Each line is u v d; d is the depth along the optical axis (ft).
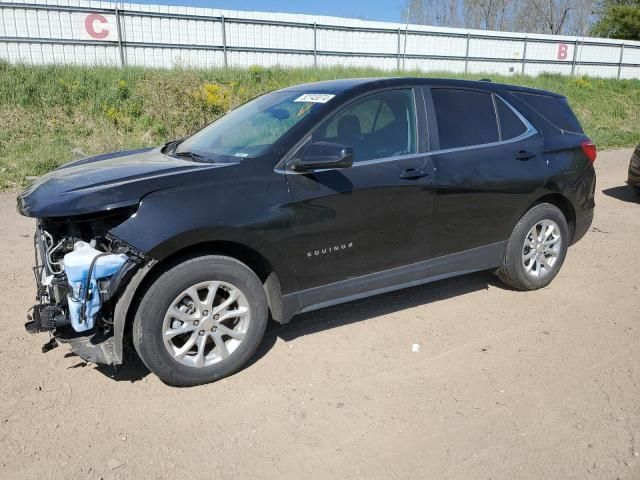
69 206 9.62
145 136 40.96
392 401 10.41
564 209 16.11
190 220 10.03
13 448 9.06
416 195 12.63
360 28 69.72
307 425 9.72
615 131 61.05
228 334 11.01
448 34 77.20
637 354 12.14
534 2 169.78
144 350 10.17
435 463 8.79
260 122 12.84
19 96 40.60
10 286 15.83
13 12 50.72
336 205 11.60
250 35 62.85
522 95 15.39
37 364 11.61
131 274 9.87
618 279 16.76
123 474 8.53
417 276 13.39
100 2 53.78
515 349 12.37
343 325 13.50
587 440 9.32
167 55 58.54
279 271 11.32
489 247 14.47
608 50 93.81
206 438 9.37
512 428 9.63
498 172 13.93
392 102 12.92
